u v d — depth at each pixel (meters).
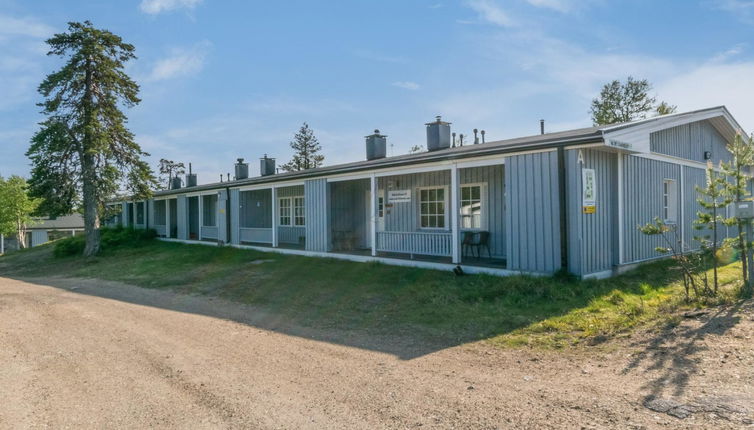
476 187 12.10
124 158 21.12
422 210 13.45
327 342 6.07
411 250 11.69
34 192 20.17
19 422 3.79
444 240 10.95
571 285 8.04
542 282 8.12
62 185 20.09
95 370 5.12
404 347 5.70
